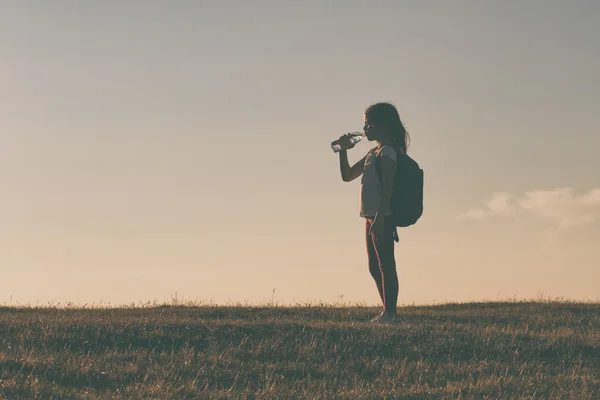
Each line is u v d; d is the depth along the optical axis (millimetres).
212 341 10062
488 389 8133
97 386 8008
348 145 11289
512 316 13430
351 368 9109
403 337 10375
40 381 7871
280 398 7695
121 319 11242
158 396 7527
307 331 10664
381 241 10711
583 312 14719
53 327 10336
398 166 10555
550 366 9383
